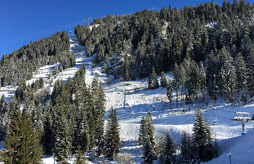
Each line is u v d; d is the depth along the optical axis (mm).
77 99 83500
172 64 123375
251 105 62562
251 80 71125
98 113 65062
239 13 154500
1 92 130500
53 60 190750
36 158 27266
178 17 174000
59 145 50000
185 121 62312
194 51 118750
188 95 81312
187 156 43062
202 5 187750
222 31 117938
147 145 45500
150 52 130250
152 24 170625
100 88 82125
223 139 44688
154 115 74312
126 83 118312
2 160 24516
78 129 54906
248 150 35469
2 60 184750
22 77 148500
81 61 184000
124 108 86312
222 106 68500
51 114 63625
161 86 102438
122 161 46531
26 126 27188
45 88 121250
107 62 151125
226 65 72750
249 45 87562
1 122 76875
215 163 37312
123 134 62188
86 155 53375
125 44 162625
